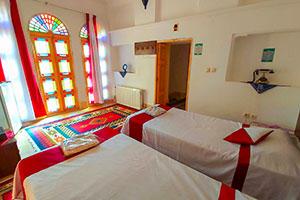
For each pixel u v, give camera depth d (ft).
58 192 3.36
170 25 11.14
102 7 14.33
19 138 9.08
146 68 13.47
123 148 5.05
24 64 10.43
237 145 5.38
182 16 10.96
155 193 3.37
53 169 4.07
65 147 4.82
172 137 6.14
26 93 10.68
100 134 6.00
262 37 8.78
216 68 9.81
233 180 4.90
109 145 5.23
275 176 4.21
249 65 9.48
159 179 3.76
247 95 9.08
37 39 11.12
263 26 7.97
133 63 15.15
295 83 8.32
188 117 8.04
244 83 9.02
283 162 4.37
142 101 14.39
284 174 4.10
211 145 5.46
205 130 6.57
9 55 9.67
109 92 16.70
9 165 6.15
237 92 9.36
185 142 5.80
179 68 17.83
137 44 13.47
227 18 8.84
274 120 8.54
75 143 5.00
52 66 12.23
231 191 3.37
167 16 11.73
